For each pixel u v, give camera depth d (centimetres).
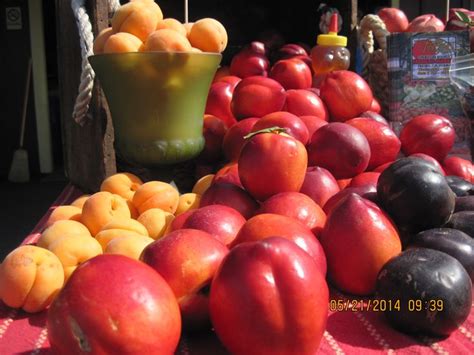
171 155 150
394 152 153
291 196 111
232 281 74
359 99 171
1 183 500
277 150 117
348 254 98
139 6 149
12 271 95
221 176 134
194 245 85
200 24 153
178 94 145
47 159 533
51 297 97
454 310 86
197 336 90
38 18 510
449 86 181
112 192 139
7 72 519
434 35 181
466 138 182
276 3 293
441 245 99
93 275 72
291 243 77
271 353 74
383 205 110
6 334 91
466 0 374
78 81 178
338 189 131
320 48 210
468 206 117
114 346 69
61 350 71
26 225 367
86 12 168
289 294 73
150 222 122
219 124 179
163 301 73
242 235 96
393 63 185
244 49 238
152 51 139
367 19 211
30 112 527
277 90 168
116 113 150
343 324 93
